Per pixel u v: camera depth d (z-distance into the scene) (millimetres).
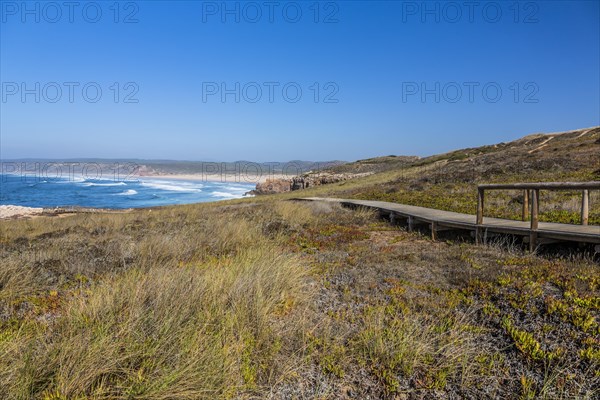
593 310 4566
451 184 21547
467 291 5590
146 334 3721
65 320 4176
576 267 6246
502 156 29953
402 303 5180
